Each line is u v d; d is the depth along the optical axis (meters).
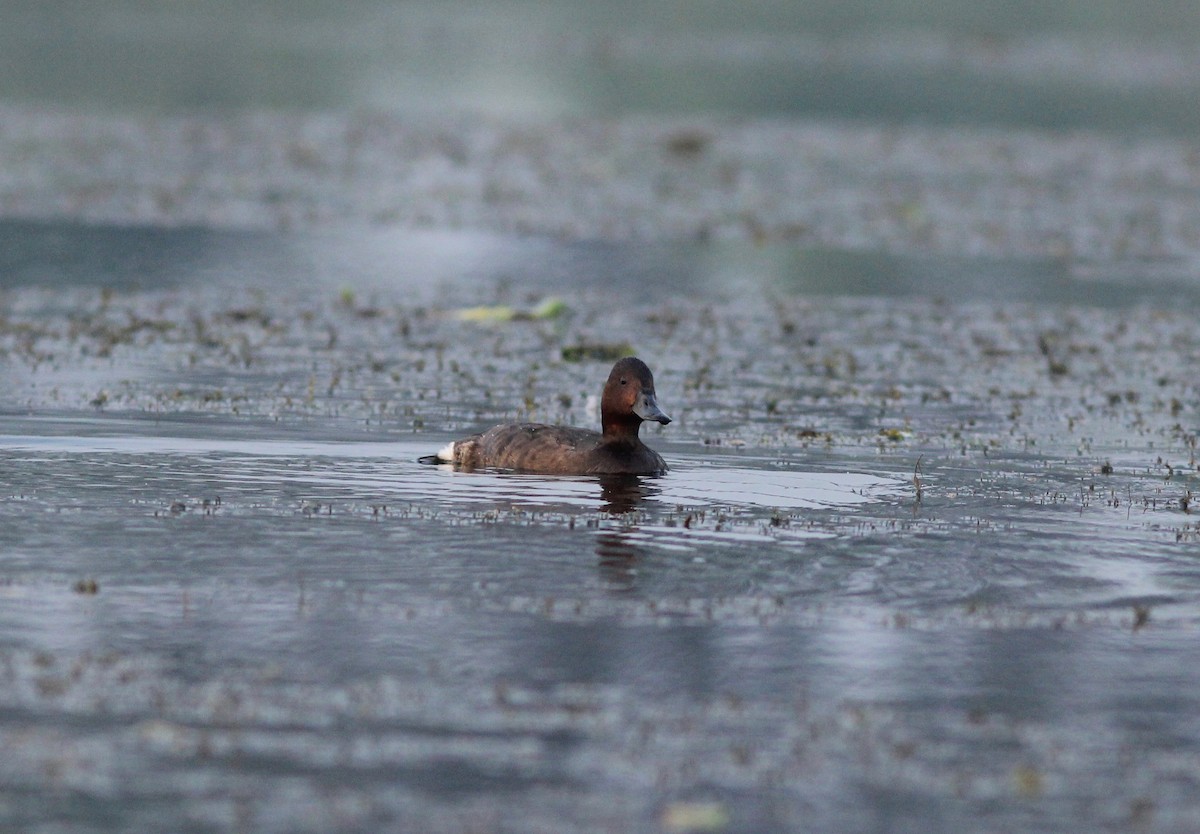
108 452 25.84
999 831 13.70
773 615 18.66
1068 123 91.12
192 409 29.95
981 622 18.67
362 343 38.25
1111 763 15.10
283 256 51.16
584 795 14.09
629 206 63.75
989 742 15.48
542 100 94.69
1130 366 37.84
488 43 124.25
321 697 15.92
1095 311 45.25
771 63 116.25
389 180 68.00
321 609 18.33
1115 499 24.62
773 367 36.72
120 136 76.31
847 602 19.19
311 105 89.62
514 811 13.75
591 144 79.25
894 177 72.06
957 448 28.69
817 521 22.69
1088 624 18.73
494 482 24.52
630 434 25.98
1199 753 15.35
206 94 92.00
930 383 35.28
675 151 78.06
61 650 16.83
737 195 67.00
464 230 57.47
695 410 31.73
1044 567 20.81
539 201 64.25
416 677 16.47
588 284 47.84
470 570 19.86
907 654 17.59
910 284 49.34
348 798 13.88
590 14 144.62
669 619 18.39
